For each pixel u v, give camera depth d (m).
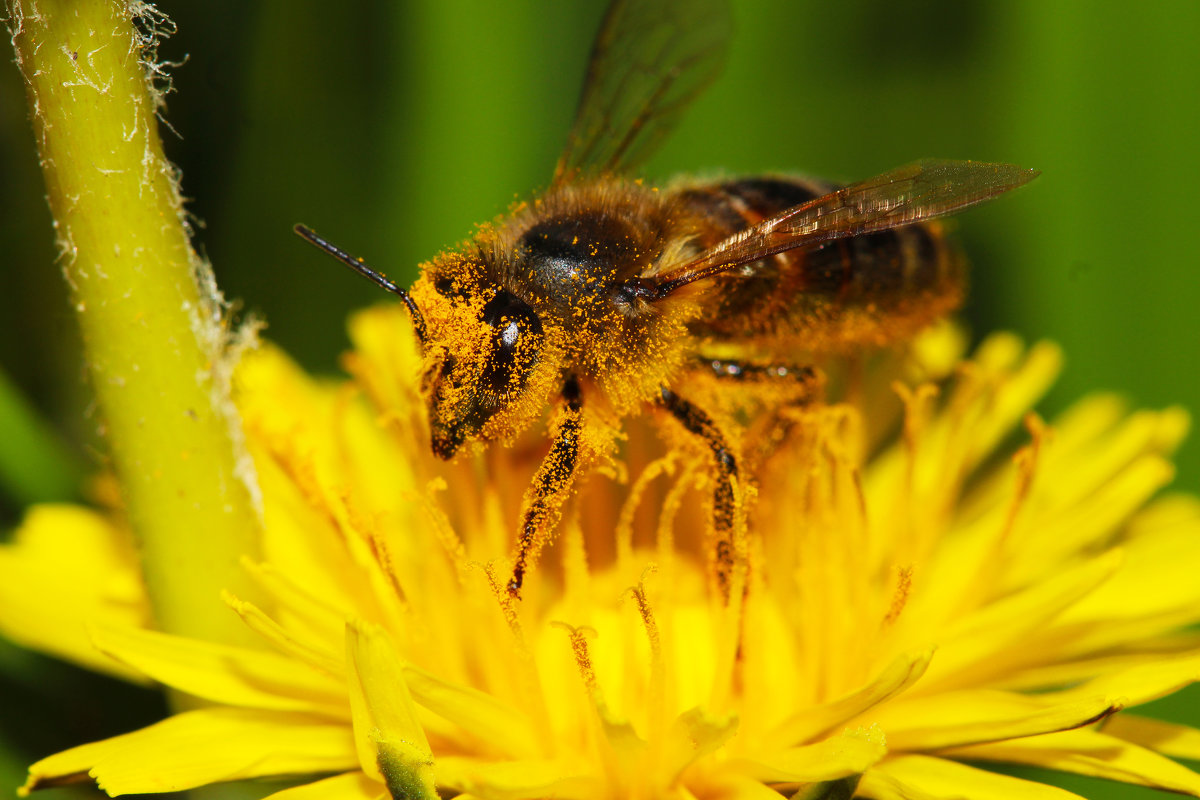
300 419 0.09
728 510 0.08
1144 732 0.08
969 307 0.10
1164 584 0.09
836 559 0.08
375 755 0.08
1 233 0.09
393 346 0.09
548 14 0.10
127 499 0.08
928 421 0.09
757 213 0.09
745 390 0.09
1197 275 0.10
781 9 0.10
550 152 0.10
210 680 0.08
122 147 0.08
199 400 0.08
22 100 0.09
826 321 0.09
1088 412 0.09
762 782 0.08
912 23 0.10
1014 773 0.09
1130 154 0.10
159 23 0.08
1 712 0.09
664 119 0.09
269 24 0.09
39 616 0.09
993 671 0.08
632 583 0.08
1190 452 0.10
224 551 0.08
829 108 0.10
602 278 0.08
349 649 0.08
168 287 0.08
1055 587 0.08
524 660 0.08
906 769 0.08
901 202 0.08
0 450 0.09
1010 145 0.10
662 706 0.08
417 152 0.10
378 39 0.10
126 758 0.08
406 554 0.09
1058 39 0.10
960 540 0.09
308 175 0.10
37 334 0.09
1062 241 0.10
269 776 0.08
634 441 0.09
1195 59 0.09
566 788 0.08
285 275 0.10
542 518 0.08
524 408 0.08
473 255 0.08
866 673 0.08
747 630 0.08
